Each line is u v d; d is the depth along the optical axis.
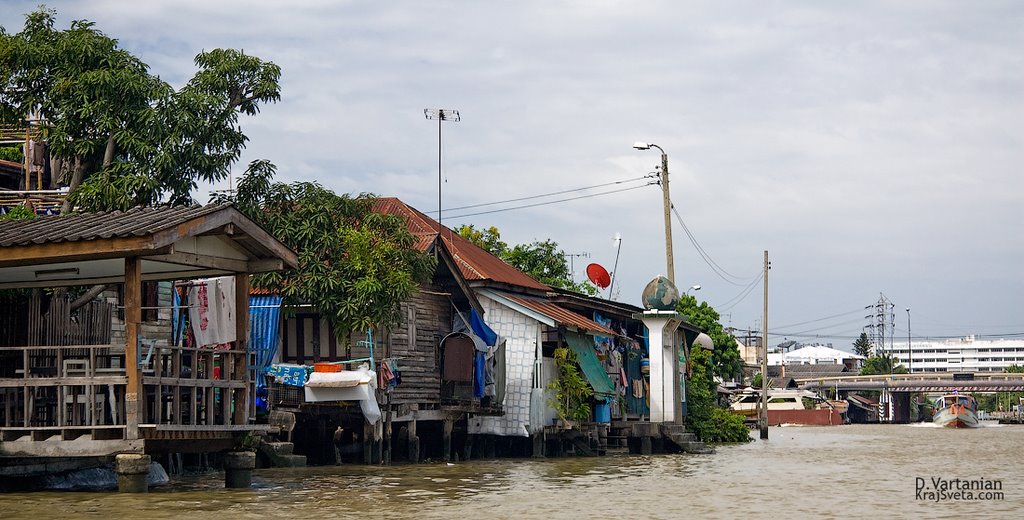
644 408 42.56
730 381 71.56
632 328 44.06
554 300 37.19
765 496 20.17
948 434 62.47
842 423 103.31
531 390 32.16
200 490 19.34
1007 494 20.94
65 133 24.25
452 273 30.95
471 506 17.78
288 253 19.12
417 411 28.67
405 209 35.62
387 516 16.14
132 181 23.52
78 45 24.36
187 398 22.70
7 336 19.75
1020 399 151.25
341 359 27.94
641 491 20.94
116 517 15.45
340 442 27.50
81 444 17.06
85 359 19.66
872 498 20.00
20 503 16.84
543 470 26.41
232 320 24.17
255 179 26.61
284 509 16.78
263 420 25.36
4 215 24.20
